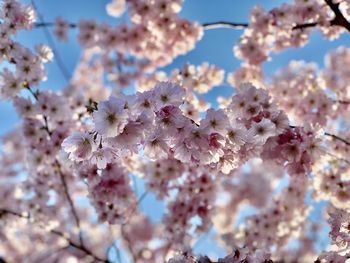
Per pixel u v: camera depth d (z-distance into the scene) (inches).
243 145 128.1
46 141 209.3
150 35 262.4
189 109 194.7
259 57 239.3
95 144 111.7
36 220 238.5
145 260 309.9
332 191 200.5
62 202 265.0
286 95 235.6
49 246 336.2
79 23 283.6
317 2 211.0
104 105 108.0
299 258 317.4
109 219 205.9
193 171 230.5
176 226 235.0
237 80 241.8
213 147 118.6
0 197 302.5
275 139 153.0
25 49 185.3
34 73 188.4
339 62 311.1
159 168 226.4
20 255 355.9
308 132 153.7
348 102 229.0
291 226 262.4
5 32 177.8
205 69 229.1
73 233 335.0
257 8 226.7
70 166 128.3
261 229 258.5
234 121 127.5
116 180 198.1
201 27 247.6
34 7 184.7
